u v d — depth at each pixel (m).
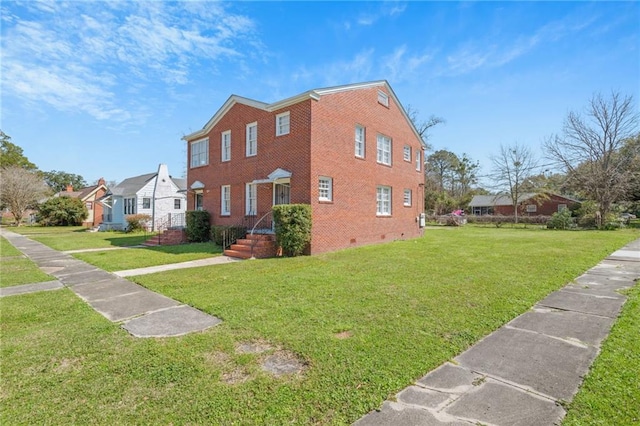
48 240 18.81
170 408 2.59
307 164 11.69
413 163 18.62
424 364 3.27
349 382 2.94
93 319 4.85
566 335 4.02
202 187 17.19
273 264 9.48
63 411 2.58
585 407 2.53
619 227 25.69
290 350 3.64
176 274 8.17
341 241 12.84
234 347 3.76
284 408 2.56
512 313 4.82
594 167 27.78
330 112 12.52
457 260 9.62
